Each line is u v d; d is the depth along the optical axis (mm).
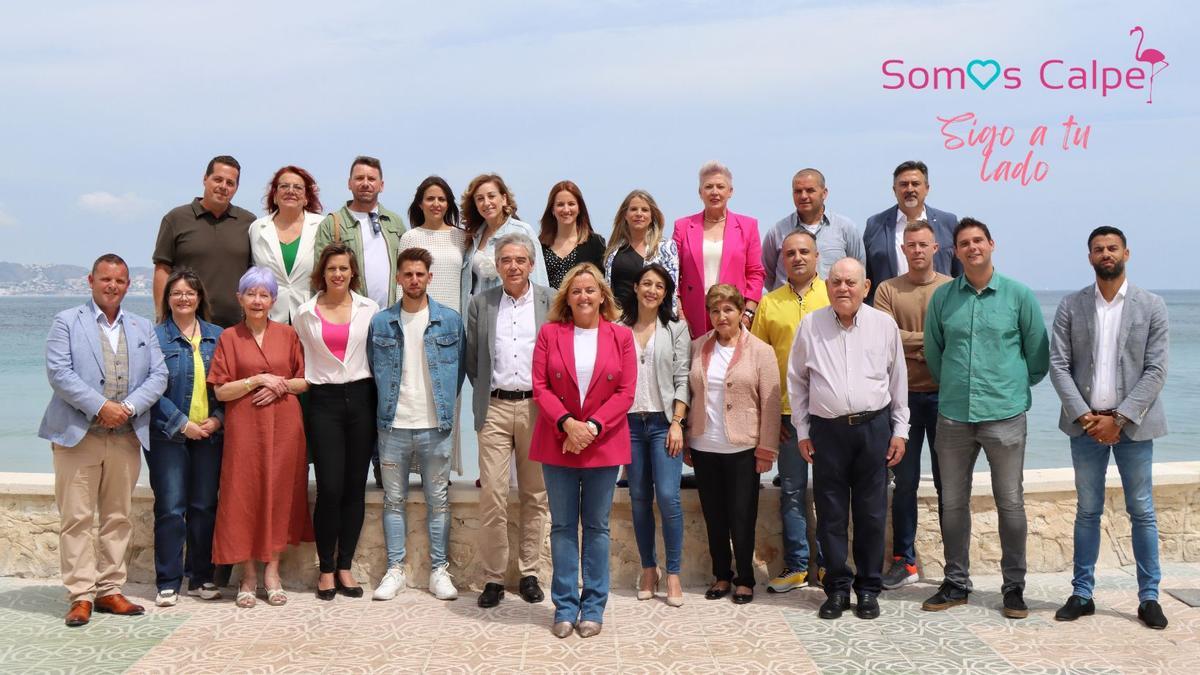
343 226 5246
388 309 4898
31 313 101125
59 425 4469
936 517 5242
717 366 4797
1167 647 4020
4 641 4156
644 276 4727
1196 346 39469
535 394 4309
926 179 5441
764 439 4711
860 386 4465
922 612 4570
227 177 5254
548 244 5570
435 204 5316
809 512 5172
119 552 4625
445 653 3992
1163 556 5516
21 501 5277
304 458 4957
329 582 4836
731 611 4617
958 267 5520
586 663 3859
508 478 4844
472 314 4965
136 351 4613
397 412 4824
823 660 3881
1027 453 12758
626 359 4320
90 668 3811
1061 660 3867
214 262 5273
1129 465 4363
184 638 4195
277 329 4875
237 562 4711
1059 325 4492
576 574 4363
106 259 4574
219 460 4840
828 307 4613
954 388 4543
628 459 4297
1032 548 5316
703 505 4855
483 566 4805
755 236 5602
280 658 3928
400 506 4938
